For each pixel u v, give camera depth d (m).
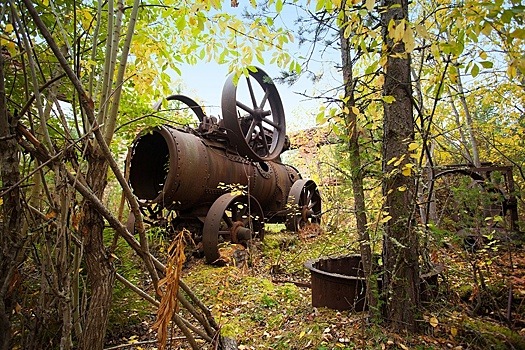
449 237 3.13
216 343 1.89
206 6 2.54
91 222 1.47
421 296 3.11
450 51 2.09
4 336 1.21
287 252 7.30
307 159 12.74
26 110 1.29
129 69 3.28
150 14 3.33
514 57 1.88
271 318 3.69
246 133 7.98
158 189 7.35
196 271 5.70
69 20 2.08
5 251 1.20
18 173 1.23
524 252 4.22
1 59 1.19
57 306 1.55
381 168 3.14
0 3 1.35
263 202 8.84
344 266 4.15
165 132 6.13
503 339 2.85
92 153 1.50
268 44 3.03
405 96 2.89
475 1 1.92
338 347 2.73
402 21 1.96
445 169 3.51
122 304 3.38
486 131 7.48
